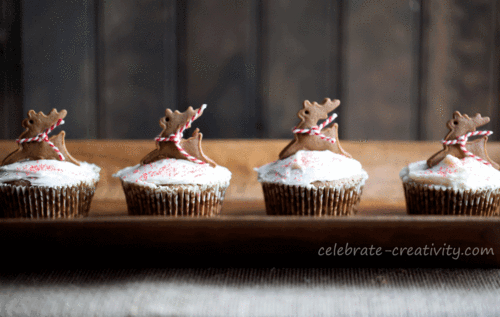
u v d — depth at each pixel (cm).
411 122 113
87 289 75
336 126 84
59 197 82
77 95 112
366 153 90
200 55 112
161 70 112
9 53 111
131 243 76
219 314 73
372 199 89
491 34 111
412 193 83
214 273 76
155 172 82
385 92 113
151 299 74
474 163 82
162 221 76
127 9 111
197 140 83
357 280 76
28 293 74
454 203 82
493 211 82
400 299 74
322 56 112
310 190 82
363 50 112
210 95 112
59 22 111
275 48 112
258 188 90
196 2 111
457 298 74
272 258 76
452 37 112
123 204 87
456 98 112
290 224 76
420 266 77
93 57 112
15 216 82
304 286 75
